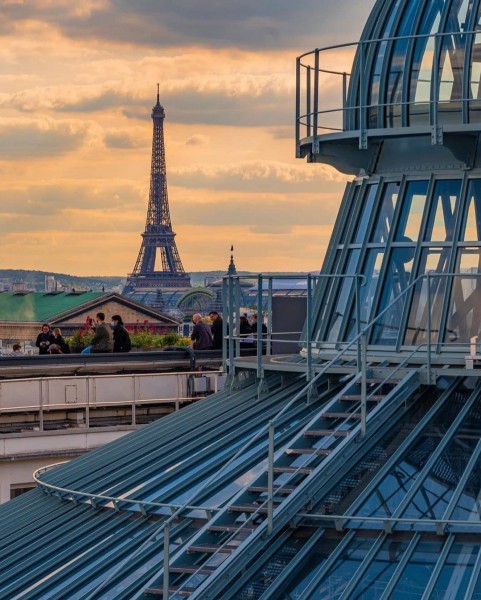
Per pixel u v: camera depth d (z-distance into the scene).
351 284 52.69
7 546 49.22
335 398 46.91
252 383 55.34
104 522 48.22
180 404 88.31
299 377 52.88
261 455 46.59
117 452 53.56
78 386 85.88
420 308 50.06
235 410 52.50
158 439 52.88
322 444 45.06
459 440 43.97
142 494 47.97
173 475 48.31
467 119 50.53
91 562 45.59
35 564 47.03
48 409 84.94
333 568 40.38
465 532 40.38
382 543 40.75
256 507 43.53
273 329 73.81
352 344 46.75
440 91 51.34
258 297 53.28
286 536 41.91
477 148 50.41
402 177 51.59
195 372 87.19
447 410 45.47
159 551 44.00
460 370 46.41
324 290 54.62
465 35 51.00
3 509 53.78
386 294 51.06
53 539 48.59
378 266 51.78
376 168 52.81
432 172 51.06
